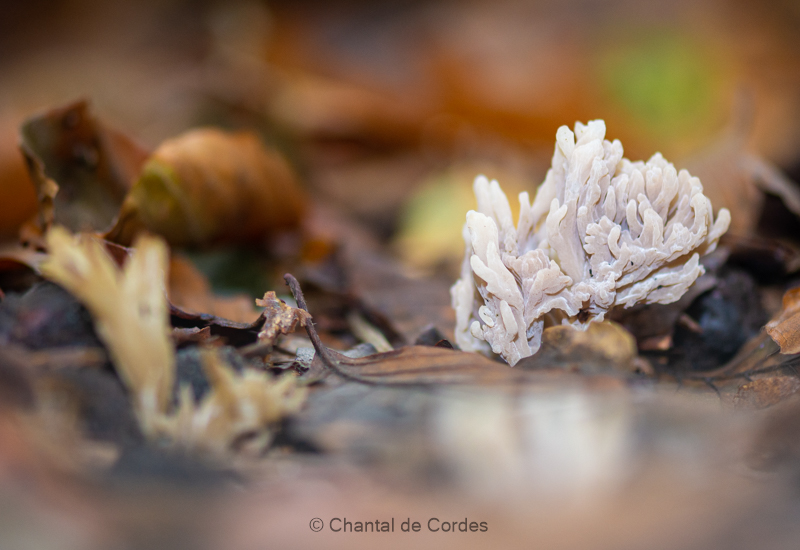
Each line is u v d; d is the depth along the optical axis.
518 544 0.29
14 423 0.30
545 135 0.72
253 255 0.41
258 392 0.30
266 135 0.66
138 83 0.82
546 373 0.32
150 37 0.96
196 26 0.92
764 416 0.31
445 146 0.70
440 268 0.45
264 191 0.40
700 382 0.33
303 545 0.29
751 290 0.36
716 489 0.30
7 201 0.42
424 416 0.31
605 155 0.34
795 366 0.33
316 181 0.63
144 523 0.29
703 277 0.35
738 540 0.29
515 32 0.79
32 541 0.29
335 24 0.85
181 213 0.38
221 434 0.30
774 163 0.60
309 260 0.41
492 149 0.67
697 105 0.71
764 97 0.68
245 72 0.71
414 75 0.76
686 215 0.33
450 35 0.79
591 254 0.33
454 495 0.30
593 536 0.29
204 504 0.29
